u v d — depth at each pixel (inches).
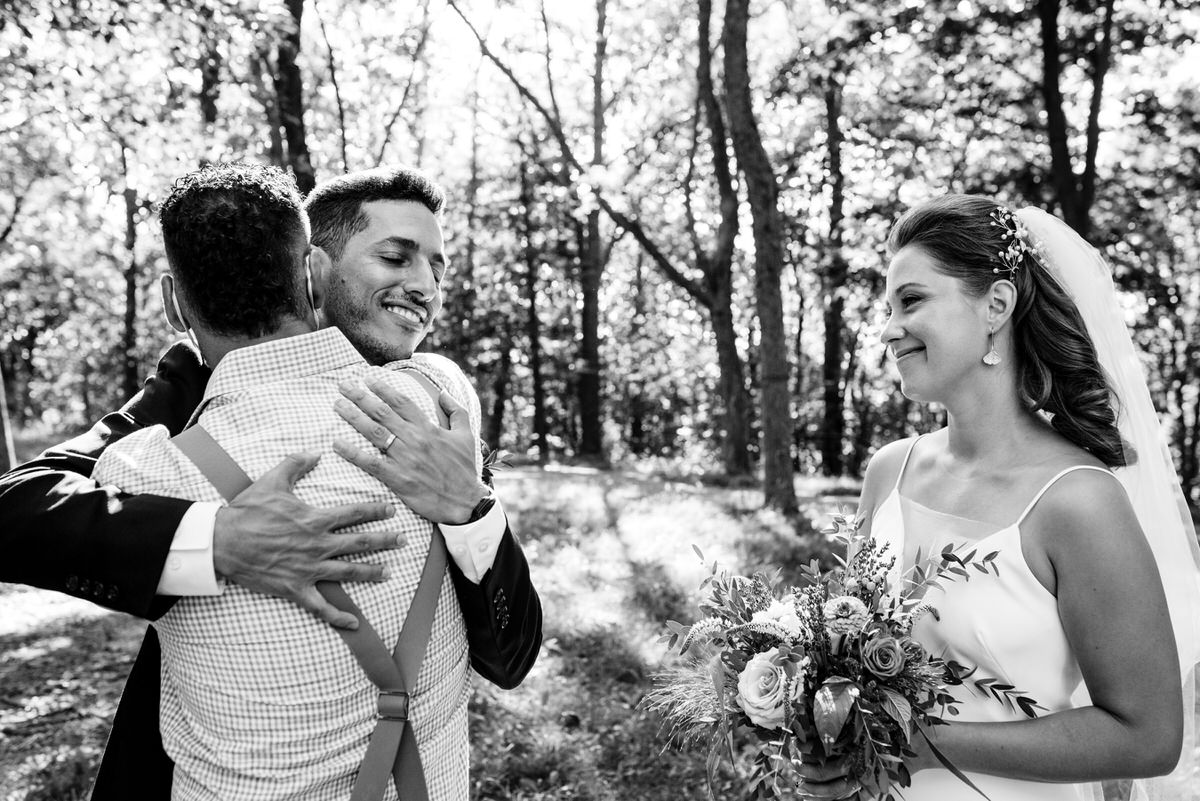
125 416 76.0
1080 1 523.8
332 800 59.5
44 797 152.6
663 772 160.4
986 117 630.5
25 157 500.4
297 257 66.1
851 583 75.9
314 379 64.5
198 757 60.0
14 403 1459.2
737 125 449.1
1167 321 1045.2
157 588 57.2
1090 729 70.8
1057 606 75.6
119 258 960.3
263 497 58.1
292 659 58.4
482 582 65.7
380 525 61.4
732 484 640.4
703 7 569.9
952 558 74.6
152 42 297.7
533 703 184.4
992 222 80.4
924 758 75.8
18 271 1085.1
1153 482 84.4
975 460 82.8
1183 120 593.0
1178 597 83.5
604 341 1382.9
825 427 1015.0
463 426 66.8
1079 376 79.4
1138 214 624.4
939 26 543.8
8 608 294.7
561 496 508.7
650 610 247.8
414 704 61.9
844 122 864.9
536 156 1020.5
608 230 1108.5
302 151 432.5
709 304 634.8
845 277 693.3
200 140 315.9
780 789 75.7
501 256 1150.3
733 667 75.3
